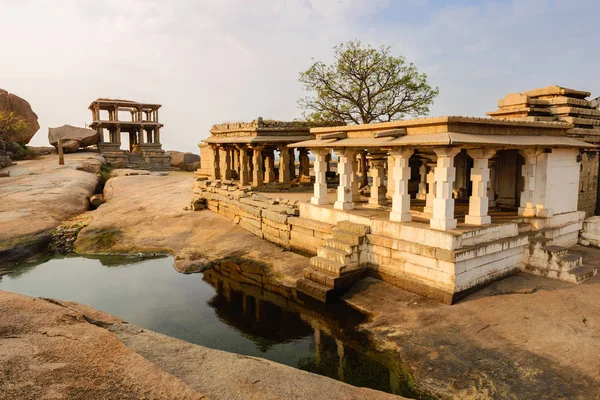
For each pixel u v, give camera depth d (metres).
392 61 20.31
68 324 5.13
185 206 22.20
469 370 7.28
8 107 40.25
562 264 10.58
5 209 20.66
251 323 10.38
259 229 17.19
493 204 14.49
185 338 9.58
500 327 8.55
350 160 13.77
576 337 7.90
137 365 4.47
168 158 45.84
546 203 12.41
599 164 15.59
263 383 4.86
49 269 15.07
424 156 12.56
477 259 10.22
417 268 10.62
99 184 32.12
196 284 13.31
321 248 12.43
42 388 3.85
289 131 20.53
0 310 5.09
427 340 8.44
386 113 21.22
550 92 15.16
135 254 16.61
